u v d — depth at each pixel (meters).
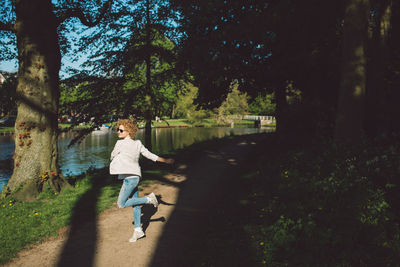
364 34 5.98
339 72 10.77
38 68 6.13
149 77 11.13
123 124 4.04
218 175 8.55
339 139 5.35
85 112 10.38
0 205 5.29
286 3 10.34
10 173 12.87
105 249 3.72
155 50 10.62
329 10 10.54
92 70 10.78
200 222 4.69
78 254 3.58
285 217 3.83
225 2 12.33
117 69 10.88
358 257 2.82
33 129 6.04
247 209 5.01
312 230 3.25
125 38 10.59
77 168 13.64
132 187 3.89
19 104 6.02
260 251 3.42
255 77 14.01
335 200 3.58
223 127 52.84
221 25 12.70
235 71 13.37
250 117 72.31
